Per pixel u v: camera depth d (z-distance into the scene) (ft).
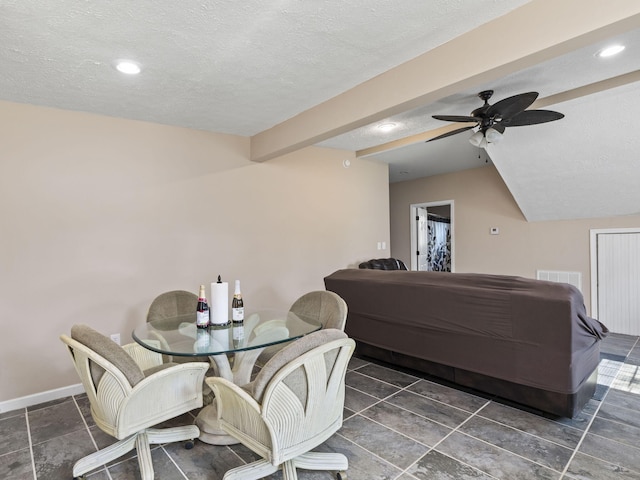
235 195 13.05
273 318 9.04
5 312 9.16
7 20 5.84
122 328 10.78
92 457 6.39
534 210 17.38
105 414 5.82
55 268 9.79
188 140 12.01
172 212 11.68
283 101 9.75
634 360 12.03
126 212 10.86
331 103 9.57
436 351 9.81
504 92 10.00
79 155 10.12
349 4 5.73
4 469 6.71
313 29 6.40
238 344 6.84
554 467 6.45
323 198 15.84
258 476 6.00
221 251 12.71
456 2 5.78
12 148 9.23
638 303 15.37
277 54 7.24
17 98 9.07
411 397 9.35
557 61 8.17
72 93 8.85
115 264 10.68
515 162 14.52
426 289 9.74
